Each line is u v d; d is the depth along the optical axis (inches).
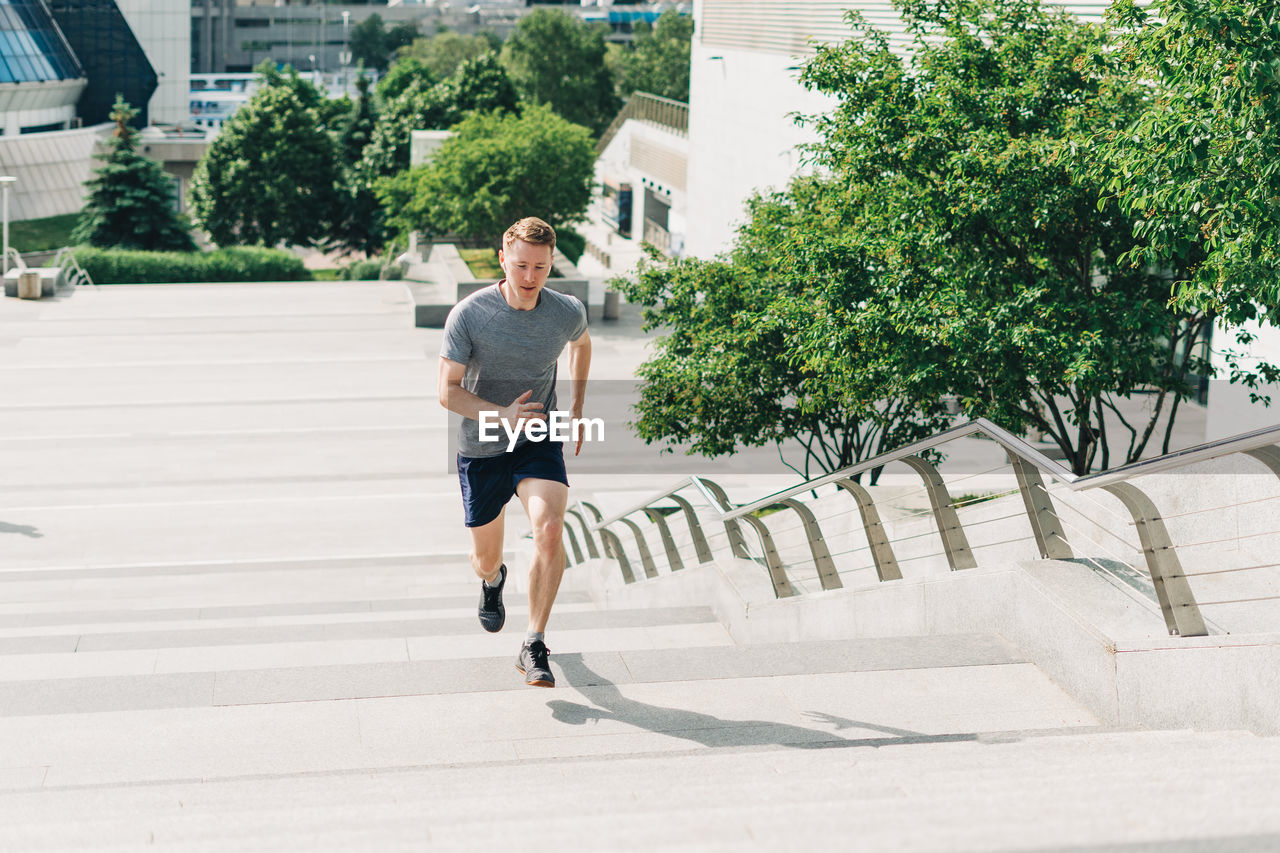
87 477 791.1
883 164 435.2
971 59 436.1
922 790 120.3
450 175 1304.1
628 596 449.7
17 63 2775.6
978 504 379.2
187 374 1046.4
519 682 211.2
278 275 1838.1
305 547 685.3
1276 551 259.4
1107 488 189.3
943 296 402.9
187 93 3604.8
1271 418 541.3
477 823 113.9
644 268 636.1
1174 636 182.9
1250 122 290.4
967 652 218.1
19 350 1111.0
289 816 125.2
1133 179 329.1
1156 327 397.4
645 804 122.0
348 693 205.9
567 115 3582.7
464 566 660.7
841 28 1014.4
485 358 191.3
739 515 323.3
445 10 6889.8
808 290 503.5
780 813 107.0
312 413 943.7
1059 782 115.9
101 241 1961.1
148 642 298.7
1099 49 407.2
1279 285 296.4
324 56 6771.7
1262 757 131.0
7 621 461.1
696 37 1503.4
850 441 593.9
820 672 212.7
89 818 139.0
